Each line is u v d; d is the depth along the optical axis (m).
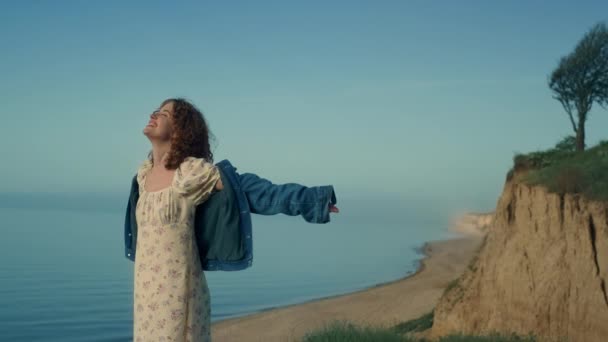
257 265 110.44
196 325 3.12
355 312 32.72
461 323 16.31
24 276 92.69
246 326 32.94
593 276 12.92
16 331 44.72
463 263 73.19
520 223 15.24
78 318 51.72
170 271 3.02
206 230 3.12
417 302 33.28
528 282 14.27
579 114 20.22
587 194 13.70
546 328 13.46
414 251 132.38
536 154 17.00
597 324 12.48
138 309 3.10
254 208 3.02
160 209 3.02
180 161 3.09
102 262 121.75
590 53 20.05
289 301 56.28
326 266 106.00
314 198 2.89
